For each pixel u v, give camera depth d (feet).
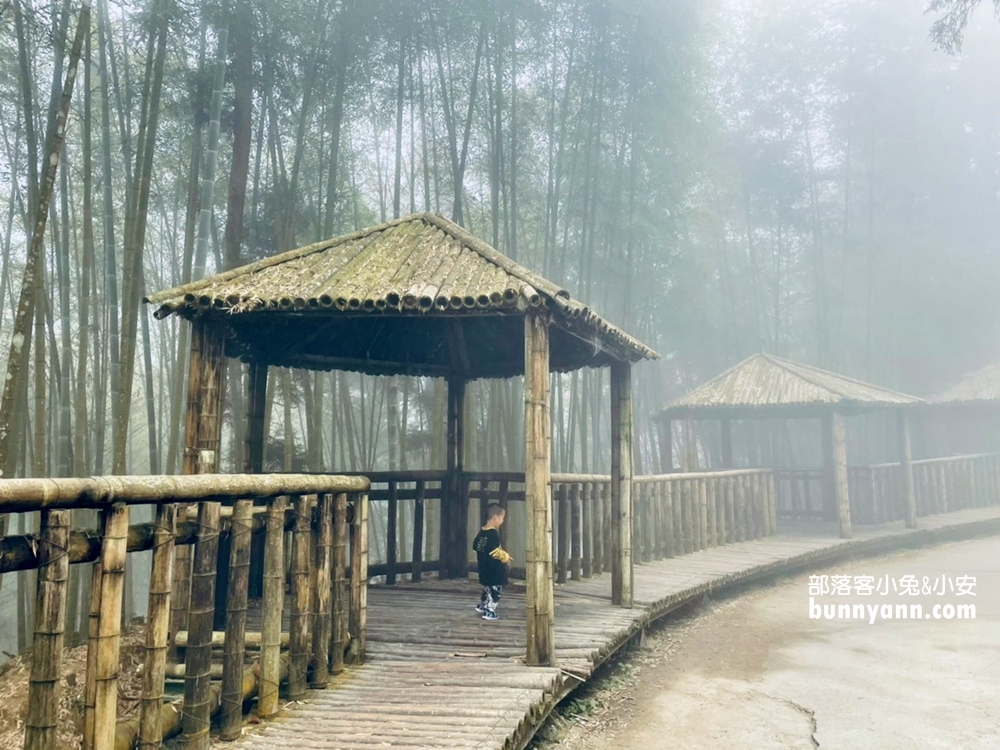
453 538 25.73
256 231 29.50
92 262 27.53
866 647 20.93
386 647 16.55
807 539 37.96
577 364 23.25
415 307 14.96
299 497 13.50
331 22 29.99
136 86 29.53
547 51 36.42
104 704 8.05
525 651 16.14
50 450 28.48
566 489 25.12
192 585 10.84
